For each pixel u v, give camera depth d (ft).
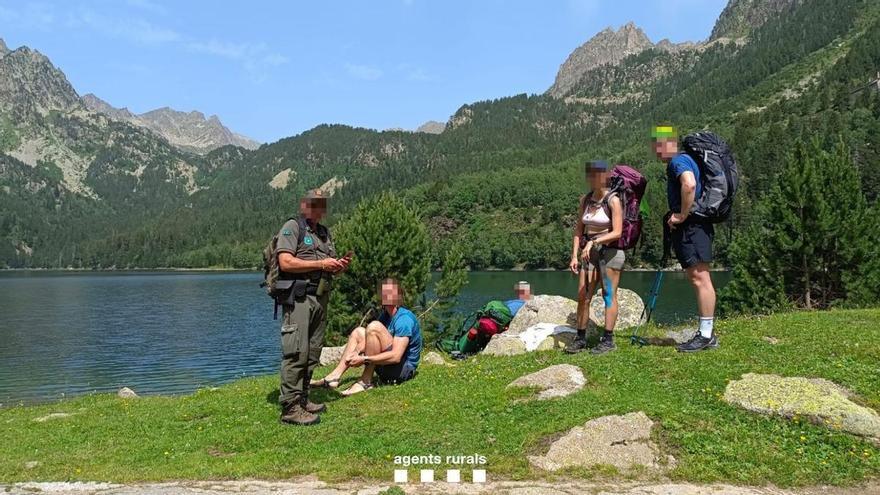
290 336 25.12
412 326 31.35
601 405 22.95
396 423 23.88
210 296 331.16
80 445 26.09
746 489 17.88
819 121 504.84
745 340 30.09
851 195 81.20
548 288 272.92
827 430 20.67
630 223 29.43
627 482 18.35
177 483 19.51
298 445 22.58
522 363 31.40
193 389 108.88
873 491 17.75
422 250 90.27
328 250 26.81
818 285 84.28
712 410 22.38
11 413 42.04
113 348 157.28
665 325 42.68
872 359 26.21
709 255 27.76
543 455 20.01
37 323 212.43
